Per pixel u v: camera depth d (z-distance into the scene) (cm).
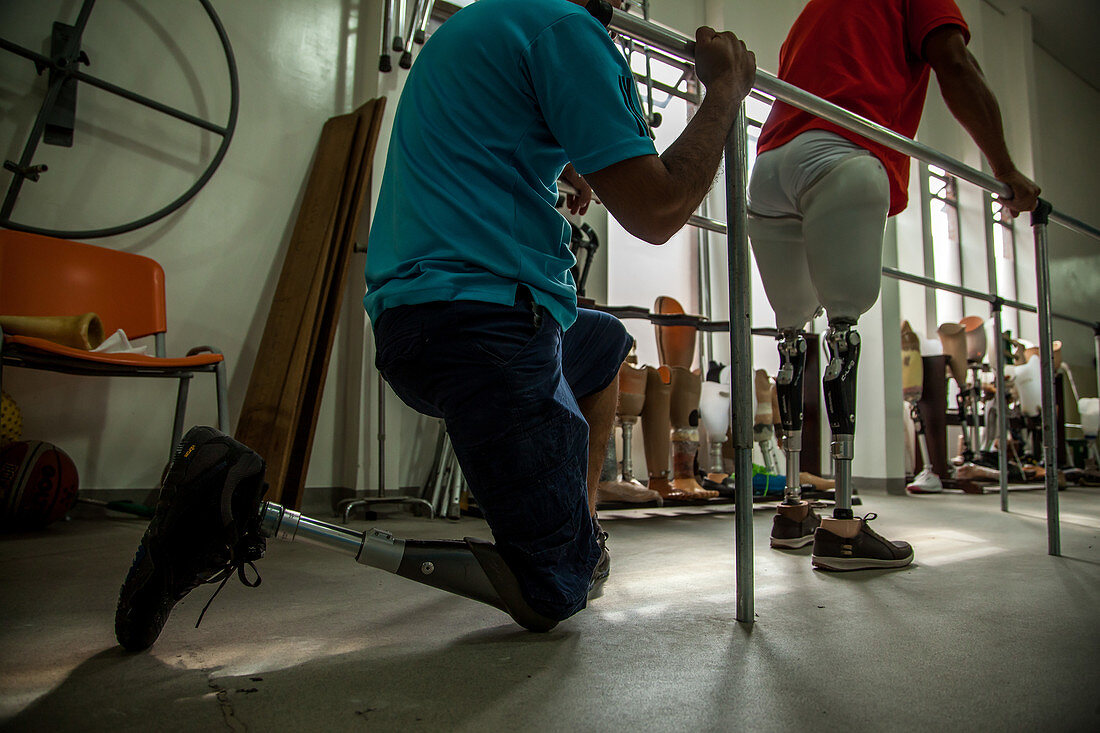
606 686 61
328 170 273
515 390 70
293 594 104
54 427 219
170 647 74
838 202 130
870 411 402
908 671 67
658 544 173
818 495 332
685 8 407
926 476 397
